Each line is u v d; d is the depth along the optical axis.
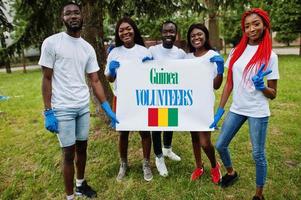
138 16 5.36
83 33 4.85
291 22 17.16
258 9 2.86
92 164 4.24
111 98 5.05
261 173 3.12
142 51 3.45
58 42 2.94
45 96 2.99
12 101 8.92
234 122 3.14
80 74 3.09
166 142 4.19
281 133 5.09
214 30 15.59
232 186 3.61
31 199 3.73
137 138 4.76
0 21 4.66
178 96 3.27
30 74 16.89
